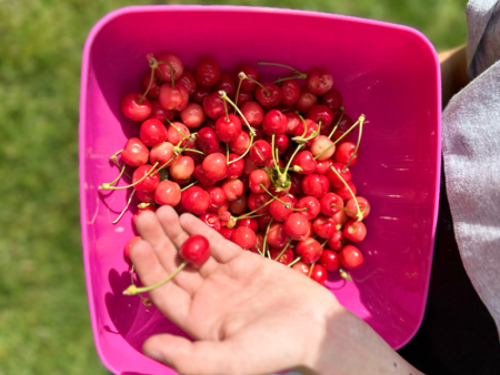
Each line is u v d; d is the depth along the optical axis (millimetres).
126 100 348
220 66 381
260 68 388
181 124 376
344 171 397
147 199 370
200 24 333
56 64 542
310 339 280
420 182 359
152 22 321
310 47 363
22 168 534
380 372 295
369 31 339
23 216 532
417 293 355
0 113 533
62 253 534
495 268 296
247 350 264
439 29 602
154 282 314
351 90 406
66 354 530
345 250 397
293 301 300
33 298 531
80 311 533
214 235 328
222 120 358
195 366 256
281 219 375
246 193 408
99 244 333
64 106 541
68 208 536
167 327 372
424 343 382
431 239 343
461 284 349
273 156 366
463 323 351
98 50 316
